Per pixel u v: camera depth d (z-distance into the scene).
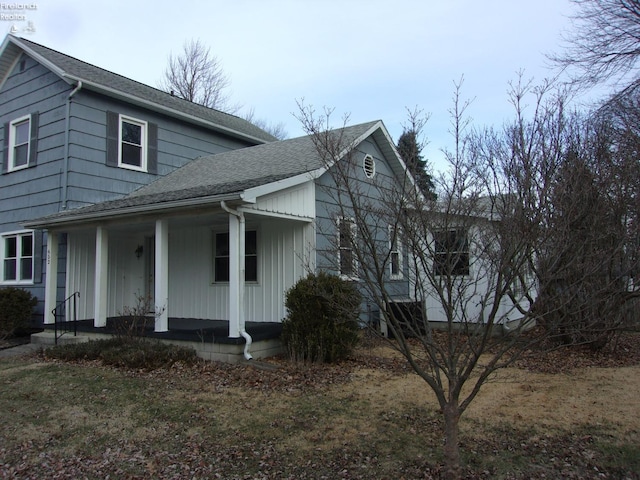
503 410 5.55
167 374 7.51
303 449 4.60
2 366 8.48
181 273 11.94
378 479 3.97
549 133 8.58
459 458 3.97
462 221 4.36
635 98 11.98
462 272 4.72
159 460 4.50
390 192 7.24
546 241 4.18
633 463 4.21
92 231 11.54
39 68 12.85
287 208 9.46
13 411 6.00
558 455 4.36
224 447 4.72
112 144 12.69
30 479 4.25
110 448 4.82
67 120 11.86
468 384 6.73
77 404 6.17
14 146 13.61
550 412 5.48
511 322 10.80
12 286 13.12
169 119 14.30
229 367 7.86
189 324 10.41
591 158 7.45
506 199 5.02
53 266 11.62
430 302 12.19
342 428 5.09
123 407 5.98
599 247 5.88
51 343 10.31
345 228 5.21
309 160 10.66
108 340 9.13
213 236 11.48
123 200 11.15
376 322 10.58
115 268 12.70
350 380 7.07
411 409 5.64
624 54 12.55
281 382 6.95
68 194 11.70
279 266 10.49
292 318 8.48
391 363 8.22
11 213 13.36
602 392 6.25
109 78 13.62
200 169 13.19
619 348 9.20
